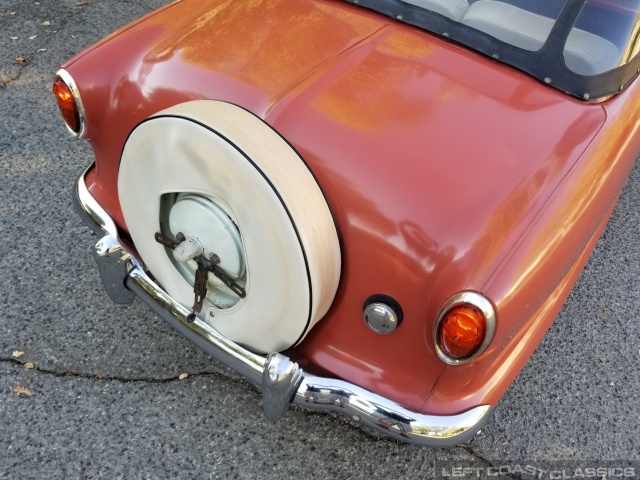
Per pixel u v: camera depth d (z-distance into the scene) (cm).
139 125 160
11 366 221
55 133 322
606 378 245
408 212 150
